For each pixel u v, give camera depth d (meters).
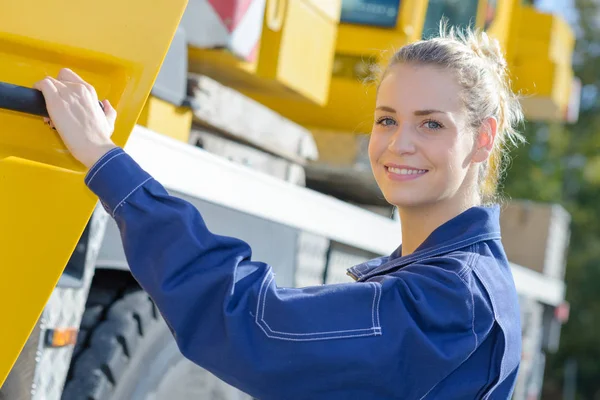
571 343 15.48
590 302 15.66
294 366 1.42
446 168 1.58
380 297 1.45
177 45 2.66
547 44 5.74
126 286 2.62
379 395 1.46
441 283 1.48
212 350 1.43
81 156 1.47
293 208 2.98
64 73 1.57
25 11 1.66
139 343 2.53
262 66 3.28
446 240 1.60
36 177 1.60
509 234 6.02
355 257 3.45
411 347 1.44
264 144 3.24
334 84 3.94
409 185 1.59
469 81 1.61
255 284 1.44
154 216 1.41
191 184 2.48
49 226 1.61
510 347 1.54
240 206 2.70
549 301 5.90
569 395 14.73
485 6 4.52
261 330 1.42
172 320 1.41
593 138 17.28
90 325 2.51
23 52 1.67
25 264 1.60
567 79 6.12
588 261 15.78
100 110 1.53
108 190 1.43
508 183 15.20
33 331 2.10
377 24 3.93
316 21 3.53
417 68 1.60
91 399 2.41
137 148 2.28
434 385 1.47
